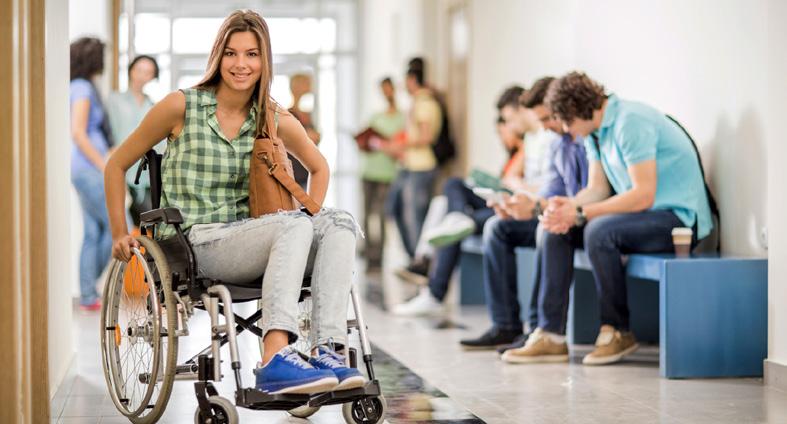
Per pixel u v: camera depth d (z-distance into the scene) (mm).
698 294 4066
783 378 3820
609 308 4430
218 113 3049
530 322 4750
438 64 10039
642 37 5320
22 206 2748
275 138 3023
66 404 3572
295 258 2762
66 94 4137
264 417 3330
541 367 4410
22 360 2730
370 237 10719
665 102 5121
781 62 3881
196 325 5898
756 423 3244
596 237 4336
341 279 2812
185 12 13211
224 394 3768
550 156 5188
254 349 4844
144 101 6973
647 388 3871
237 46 3000
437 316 6551
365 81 13023
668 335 4062
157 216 2830
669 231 4340
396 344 5230
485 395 3762
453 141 9398
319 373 2646
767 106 3973
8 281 2568
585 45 5957
